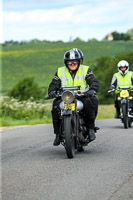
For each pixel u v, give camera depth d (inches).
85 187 525.3
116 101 1411.2
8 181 572.7
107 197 479.2
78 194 493.7
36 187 534.3
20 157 780.6
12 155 813.2
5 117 1936.5
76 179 570.6
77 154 788.0
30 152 843.4
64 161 713.0
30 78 7500.0
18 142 1036.5
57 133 783.1
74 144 763.4
